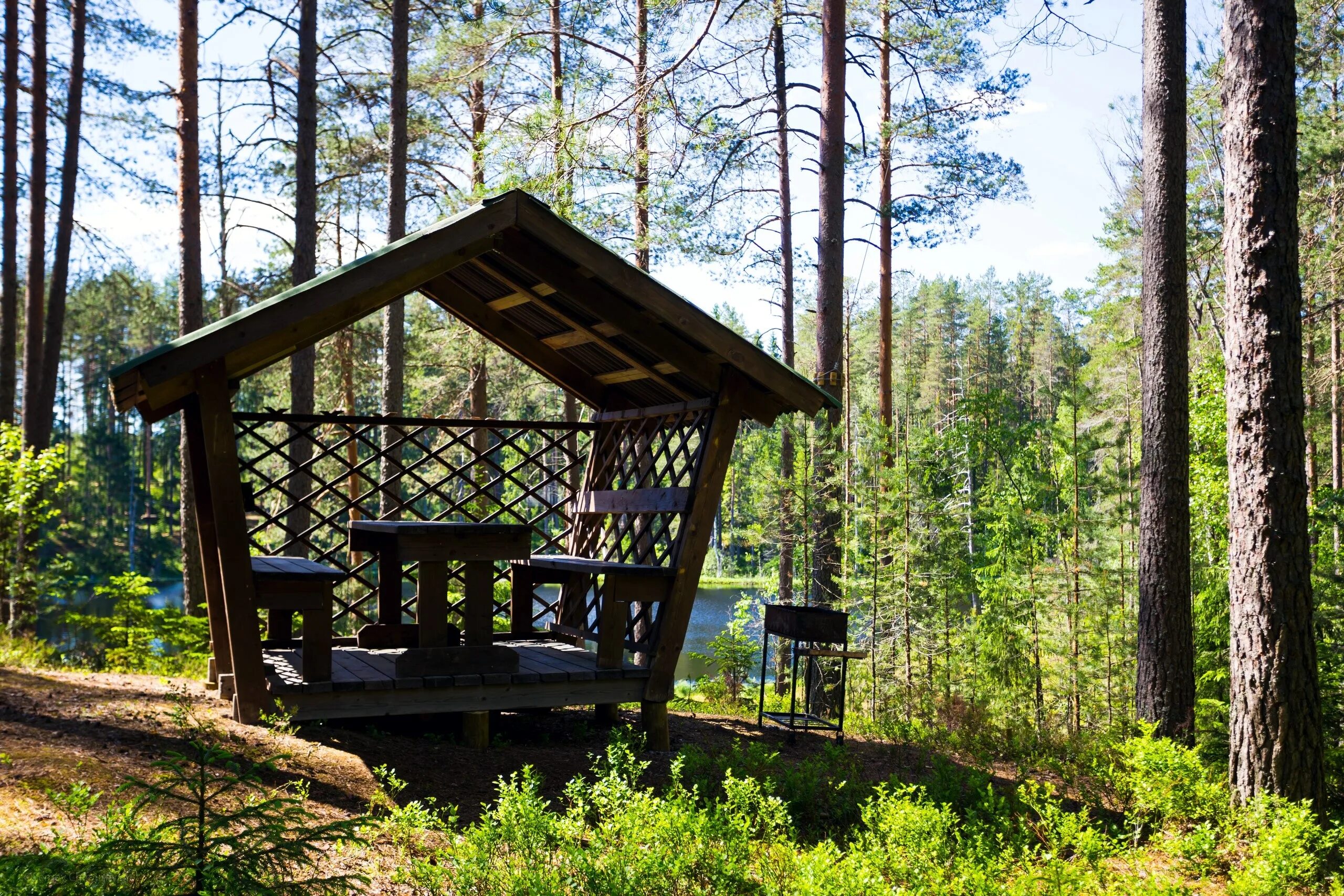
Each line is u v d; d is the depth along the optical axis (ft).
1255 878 16.07
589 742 23.80
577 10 46.16
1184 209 30.94
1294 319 20.99
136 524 161.89
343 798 16.87
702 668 70.95
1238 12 21.38
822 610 26.86
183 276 45.73
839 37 39.04
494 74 51.88
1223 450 47.62
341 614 28.09
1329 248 62.49
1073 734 31.37
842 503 40.06
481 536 21.93
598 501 29.66
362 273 19.80
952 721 32.83
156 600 133.49
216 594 23.76
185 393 21.25
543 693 22.57
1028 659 40.42
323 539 75.82
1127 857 17.37
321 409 81.05
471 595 21.97
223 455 19.98
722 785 16.60
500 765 20.77
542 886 11.92
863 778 22.58
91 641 42.73
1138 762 21.08
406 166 47.80
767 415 24.30
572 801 18.28
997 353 209.15
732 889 12.97
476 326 30.55
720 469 23.79
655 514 26.30
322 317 21.13
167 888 8.19
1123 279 85.76
